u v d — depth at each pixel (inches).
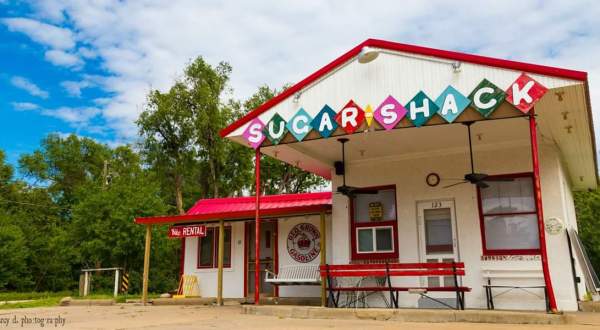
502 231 458.9
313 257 623.8
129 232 1077.1
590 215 1149.1
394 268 412.2
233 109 1439.5
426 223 497.7
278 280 568.4
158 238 1085.8
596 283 528.7
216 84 1364.4
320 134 412.2
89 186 1238.9
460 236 474.0
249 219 661.3
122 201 1096.8
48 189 1902.1
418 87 386.6
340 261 527.8
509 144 469.7
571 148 493.7
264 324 343.6
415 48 391.9
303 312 399.5
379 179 527.5
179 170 1323.8
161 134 1325.0
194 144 1334.9
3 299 1018.1
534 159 341.7
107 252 1085.1
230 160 1417.3
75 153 1964.8
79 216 1103.0
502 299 443.5
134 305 626.5
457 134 451.5
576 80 332.8
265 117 449.7
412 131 442.0
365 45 413.7
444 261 479.5
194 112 1341.0
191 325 342.0
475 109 357.1
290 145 479.5
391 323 342.6
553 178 450.6
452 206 486.6
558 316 317.7
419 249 492.7
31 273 1406.3
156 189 1198.3
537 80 344.2
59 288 1451.8
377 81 402.6
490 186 473.1
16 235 1336.1
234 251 675.4
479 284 456.4
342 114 403.5
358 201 534.6
